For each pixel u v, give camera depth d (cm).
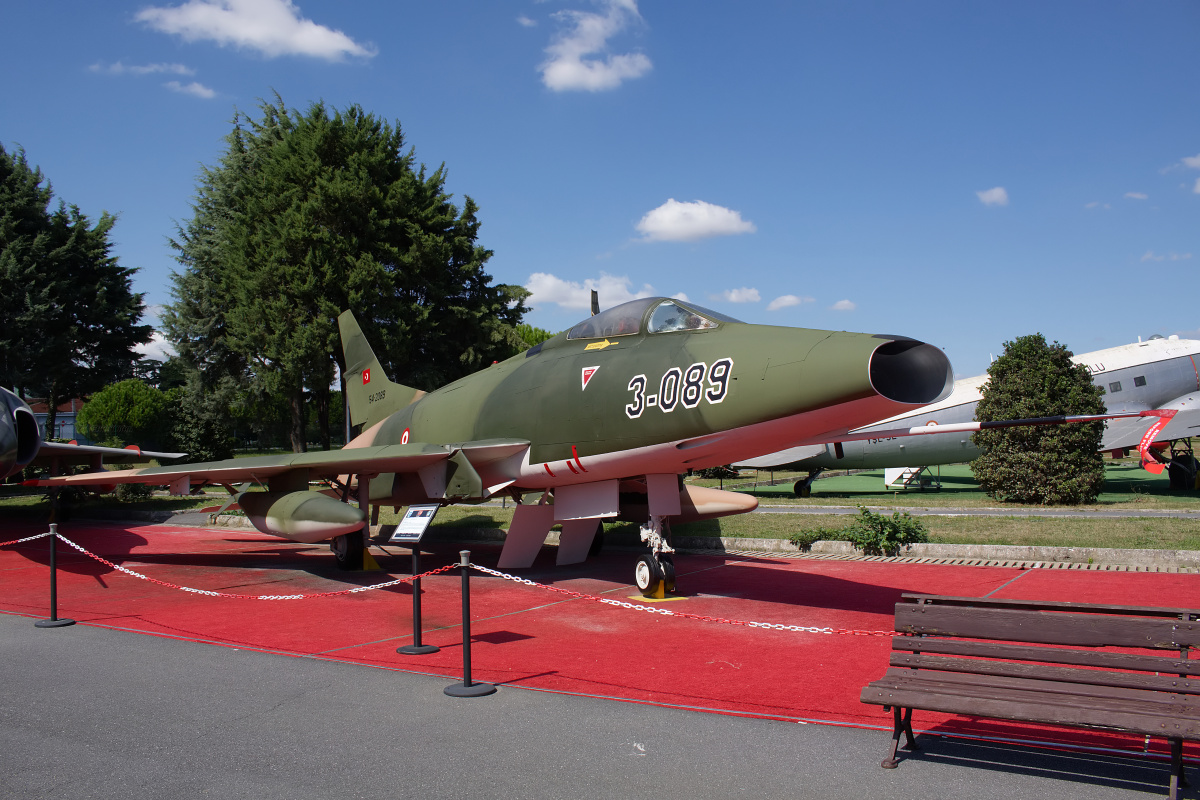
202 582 1129
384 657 658
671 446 862
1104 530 1244
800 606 862
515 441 1036
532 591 1003
